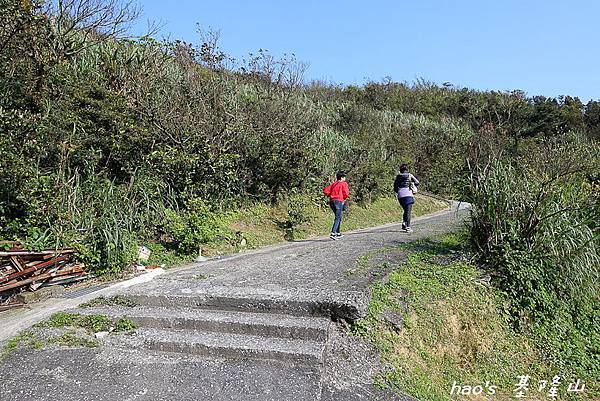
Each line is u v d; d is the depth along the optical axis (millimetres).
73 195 7320
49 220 6836
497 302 6727
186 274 7199
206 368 4434
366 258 7910
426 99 34562
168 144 9945
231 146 11102
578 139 14414
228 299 5668
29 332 5008
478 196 7770
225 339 4895
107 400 3834
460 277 6895
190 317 5328
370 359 4840
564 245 7094
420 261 7605
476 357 5848
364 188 15797
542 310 6809
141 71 10727
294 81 15406
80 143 8227
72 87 8930
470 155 9188
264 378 4273
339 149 15883
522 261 7078
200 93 11250
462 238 8477
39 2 8766
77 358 4516
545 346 6422
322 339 4910
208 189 10492
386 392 4395
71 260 6633
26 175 6848
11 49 8453
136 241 7828
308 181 13500
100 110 8922
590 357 6449
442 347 5684
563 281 7098
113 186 8281
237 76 14383
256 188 12148
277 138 12336
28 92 8328
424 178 21500
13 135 7184
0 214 6828
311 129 14281
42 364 4375
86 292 6281
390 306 5695
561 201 7504
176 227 8398
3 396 3830
